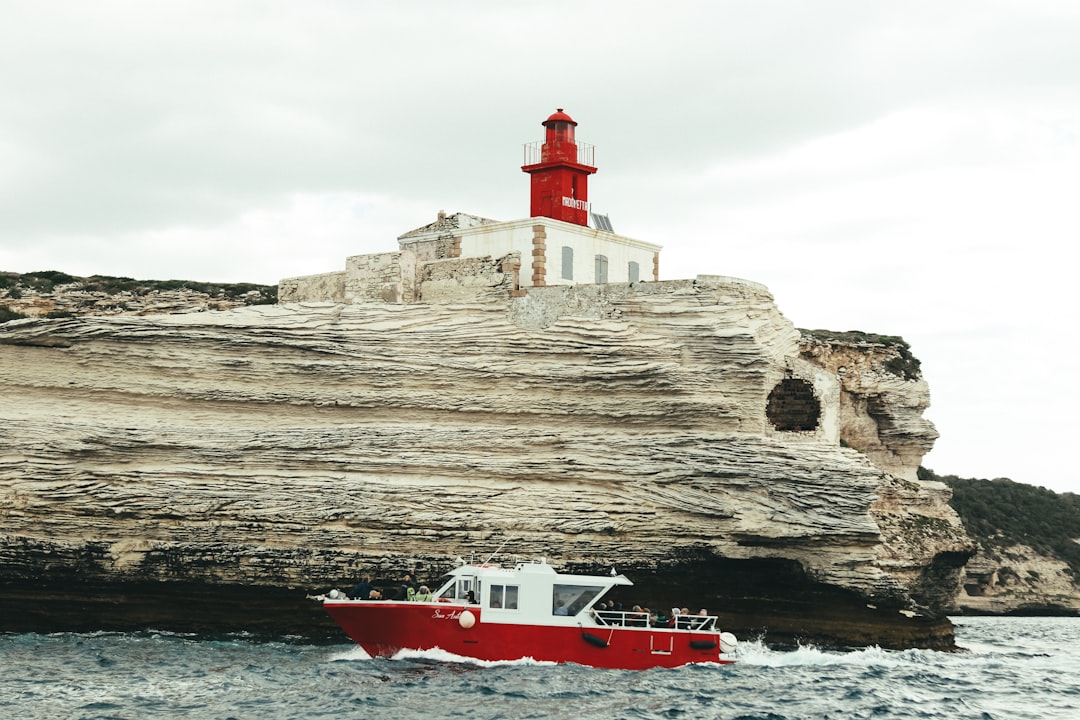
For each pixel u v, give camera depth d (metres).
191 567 47.88
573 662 40.16
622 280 62.41
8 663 40.31
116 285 76.25
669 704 35.50
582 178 63.94
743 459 49.19
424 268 59.28
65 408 50.34
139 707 34.25
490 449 50.56
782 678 40.53
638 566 49.00
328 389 51.62
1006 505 105.62
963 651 50.88
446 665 39.62
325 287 62.38
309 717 33.19
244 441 49.72
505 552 48.56
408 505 48.91
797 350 57.44
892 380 71.44
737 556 48.97
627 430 51.12
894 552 64.44
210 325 51.50
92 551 47.38
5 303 71.44
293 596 47.84
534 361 52.16
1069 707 38.41
